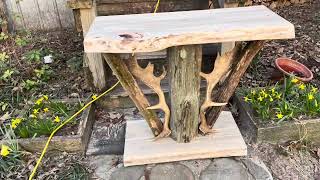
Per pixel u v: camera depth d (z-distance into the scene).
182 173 2.17
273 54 3.47
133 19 2.12
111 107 2.83
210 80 2.09
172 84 2.09
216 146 2.25
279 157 2.31
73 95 2.93
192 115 2.19
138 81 2.91
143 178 2.16
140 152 2.23
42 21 4.26
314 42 3.71
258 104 2.49
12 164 2.24
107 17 2.18
